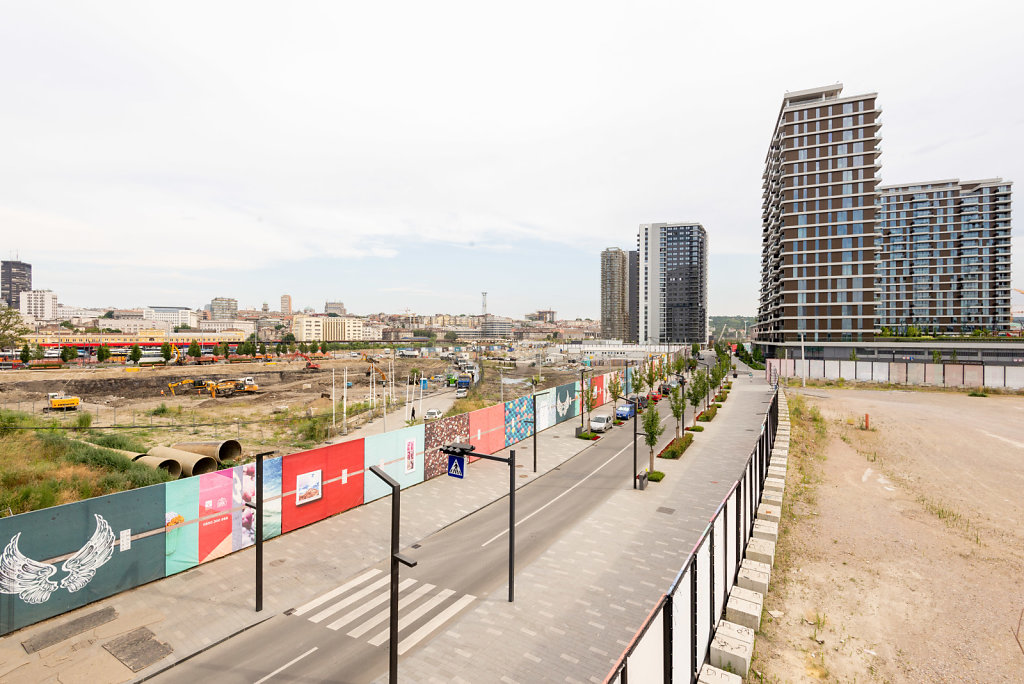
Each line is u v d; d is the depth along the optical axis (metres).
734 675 10.45
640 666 8.14
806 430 39.62
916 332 116.62
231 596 17.05
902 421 43.69
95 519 16.45
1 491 19.55
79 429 38.38
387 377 116.06
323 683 12.97
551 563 19.75
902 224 164.12
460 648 14.34
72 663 13.43
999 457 31.75
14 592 14.66
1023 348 93.12
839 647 12.41
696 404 45.59
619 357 180.12
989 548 18.16
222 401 78.25
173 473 25.55
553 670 13.38
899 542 18.62
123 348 184.75
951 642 12.62
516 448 39.25
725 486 29.53
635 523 23.86
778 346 110.88
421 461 30.16
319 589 17.66
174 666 13.55
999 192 157.12
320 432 47.66
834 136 103.00
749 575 14.97
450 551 20.89
